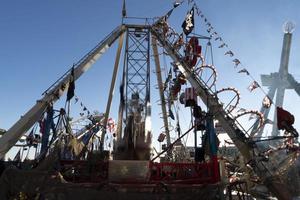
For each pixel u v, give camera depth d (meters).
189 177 18.25
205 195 15.41
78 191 14.62
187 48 36.91
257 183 23.27
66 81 35.03
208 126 19.72
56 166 18.09
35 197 14.95
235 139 25.48
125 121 33.41
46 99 32.66
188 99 24.61
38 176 14.51
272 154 24.86
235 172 26.22
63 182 14.77
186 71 35.03
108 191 14.84
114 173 18.06
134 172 18.17
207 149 19.45
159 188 15.20
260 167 22.75
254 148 24.47
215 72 33.78
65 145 25.19
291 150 24.67
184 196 15.26
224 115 27.64
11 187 14.16
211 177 17.52
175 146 42.06
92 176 18.02
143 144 29.38
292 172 25.02
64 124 26.12
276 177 22.25
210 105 27.92
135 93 38.56
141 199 14.97
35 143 32.19
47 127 25.86
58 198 14.44
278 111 23.50
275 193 21.91
